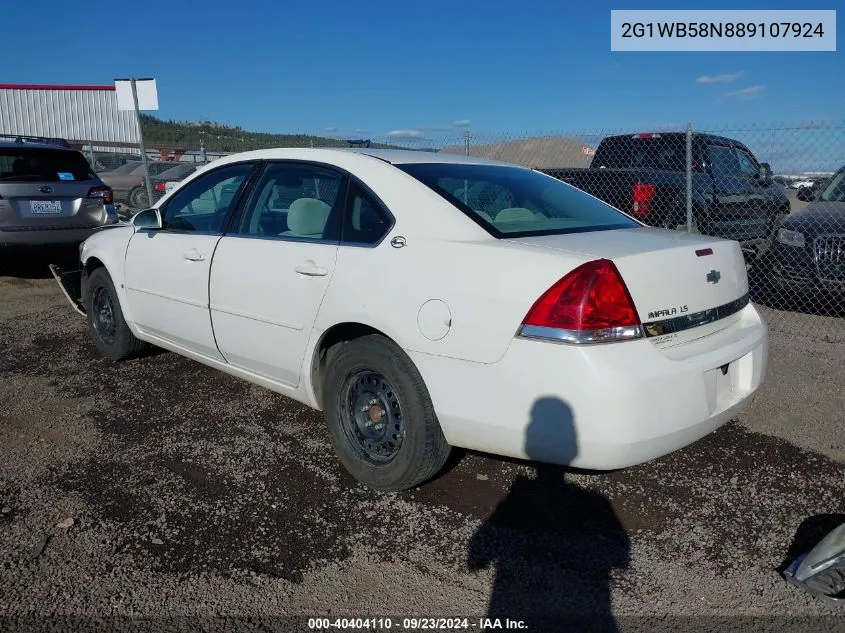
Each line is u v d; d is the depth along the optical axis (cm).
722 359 295
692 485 347
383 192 334
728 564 285
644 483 349
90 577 269
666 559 288
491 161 409
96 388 471
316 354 347
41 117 2477
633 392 261
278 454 376
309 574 275
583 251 279
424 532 304
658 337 279
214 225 417
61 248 832
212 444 387
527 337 270
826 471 360
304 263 346
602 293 264
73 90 2497
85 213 841
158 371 506
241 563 280
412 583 271
